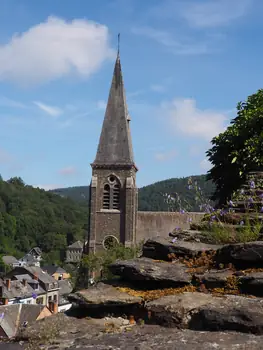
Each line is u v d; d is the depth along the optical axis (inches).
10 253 4835.1
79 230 6008.9
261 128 804.0
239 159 751.7
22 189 6240.2
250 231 240.5
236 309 165.3
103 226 2186.3
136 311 188.5
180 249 233.3
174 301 181.5
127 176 2220.7
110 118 2303.2
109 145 2262.6
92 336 164.2
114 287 208.8
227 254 214.7
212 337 154.3
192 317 172.9
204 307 171.6
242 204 280.5
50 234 5438.0
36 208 5831.7
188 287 199.5
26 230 5388.8
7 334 1040.8
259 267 205.2
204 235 254.7
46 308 1342.3
